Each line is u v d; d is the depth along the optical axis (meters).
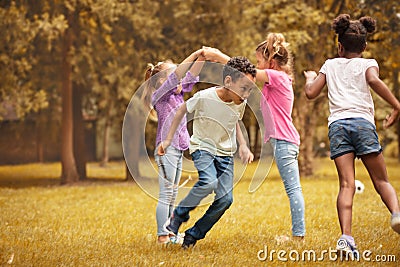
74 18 19.08
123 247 6.00
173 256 5.42
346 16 5.62
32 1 18.72
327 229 7.20
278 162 6.16
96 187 16.94
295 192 6.16
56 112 24.58
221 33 19.91
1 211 9.84
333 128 5.39
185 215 5.89
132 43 19.91
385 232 6.77
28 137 35.44
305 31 16.94
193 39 20.06
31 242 6.36
